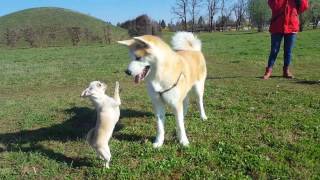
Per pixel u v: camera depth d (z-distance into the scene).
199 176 1.60
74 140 2.09
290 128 2.15
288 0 3.65
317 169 1.65
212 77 4.11
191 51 2.25
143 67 1.74
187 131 2.13
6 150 1.98
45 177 1.67
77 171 1.71
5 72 5.17
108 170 1.66
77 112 2.69
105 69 5.00
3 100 3.27
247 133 2.09
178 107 1.91
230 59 5.80
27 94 3.58
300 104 2.66
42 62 6.59
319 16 18.58
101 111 1.67
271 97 2.90
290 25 3.70
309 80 3.64
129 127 2.25
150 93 1.88
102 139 1.65
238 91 3.18
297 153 1.80
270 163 1.69
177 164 1.70
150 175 1.63
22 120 2.53
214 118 2.38
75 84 4.04
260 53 6.34
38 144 2.04
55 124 2.42
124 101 2.94
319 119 2.28
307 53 6.14
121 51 8.42
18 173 1.72
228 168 1.67
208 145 1.92
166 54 1.79
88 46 11.64
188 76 1.98
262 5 20.17
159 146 1.91
